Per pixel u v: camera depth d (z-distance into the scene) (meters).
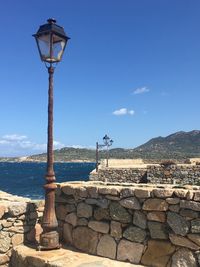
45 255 6.93
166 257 6.18
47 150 7.52
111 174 31.84
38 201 8.09
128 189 6.73
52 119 7.56
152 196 6.43
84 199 7.42
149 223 6.45
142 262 6.44
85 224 7.35
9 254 7.46
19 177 82.12
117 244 6.79
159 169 28.38
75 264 6.46
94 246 7.11
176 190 6.18
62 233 7.87
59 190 7.96
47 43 7.55
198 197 5.91
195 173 26.81
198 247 5.86
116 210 6.88
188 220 6.00
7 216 7.50
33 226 7.91
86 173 89.06
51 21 7.58
